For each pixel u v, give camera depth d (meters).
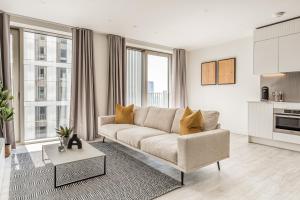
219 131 2.71
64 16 3.71
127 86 5.62
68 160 2.29
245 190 2.24
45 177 2.54
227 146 2.80
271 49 4.07
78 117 4.36
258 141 4.32
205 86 6.12
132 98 5.79
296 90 4.08
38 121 4.48
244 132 5.18
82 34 4.39
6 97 3.20
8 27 3.58
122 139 3.37
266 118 4.12
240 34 4.81
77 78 4.38
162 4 3.19
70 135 2.87
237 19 3.82
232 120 5.44
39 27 4.00
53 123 4.68
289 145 3.86
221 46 5.67
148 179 2.50
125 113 4.21
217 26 4.23
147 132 3.26
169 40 5.35
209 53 6.00
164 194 2.15
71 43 4.51
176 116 3.39
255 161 3.18
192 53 6.52
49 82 4.56
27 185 2.33
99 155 2.51
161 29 4.45
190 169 2.31
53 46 4.58
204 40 5.34
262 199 2.05
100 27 4.34
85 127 4.38
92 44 4.54
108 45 4.82
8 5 3.24
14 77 3.96
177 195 2.13
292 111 3.74
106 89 4.90
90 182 2.42
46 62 4.50
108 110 4.87
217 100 5.80
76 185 2.34
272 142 4.11
